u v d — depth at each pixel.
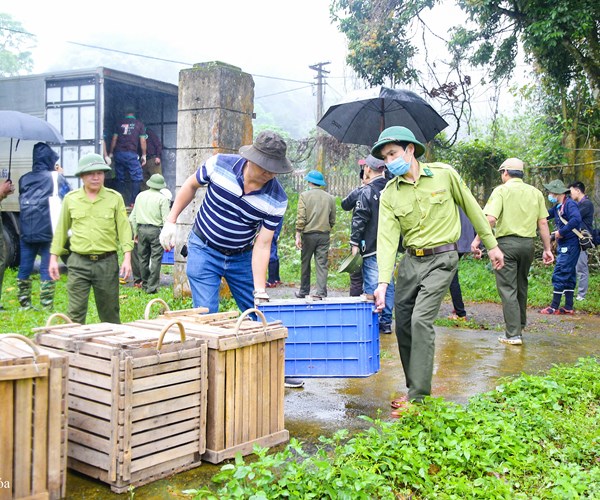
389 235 4.60
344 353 4.53
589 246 9.88
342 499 2.98
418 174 4.50
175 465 3.41
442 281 4.43
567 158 15.14
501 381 5.63
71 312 5.62
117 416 3.13
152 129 15.14
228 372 3.60
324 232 9.92
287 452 3.27
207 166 4.45
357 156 20.17
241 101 8.88
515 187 7.23
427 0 15.29
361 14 16.14
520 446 3.82
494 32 15.21
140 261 10.84
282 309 4.56
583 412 4.57
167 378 3.33
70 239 5.62
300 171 20.48
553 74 14.98
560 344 7.51
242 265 4.76
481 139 17.41
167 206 10.71
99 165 5.47
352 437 4.12
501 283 7.41
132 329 3.71
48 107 12.84
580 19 13.17
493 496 3.20
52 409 2.89
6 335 2.77
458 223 4.55
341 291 12.45
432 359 4.41
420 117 8.38
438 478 3.45
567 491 3.22
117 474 3.16
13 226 12.59
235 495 2.95
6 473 2.76
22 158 12.31
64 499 3.08
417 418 4.00
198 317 4.07
